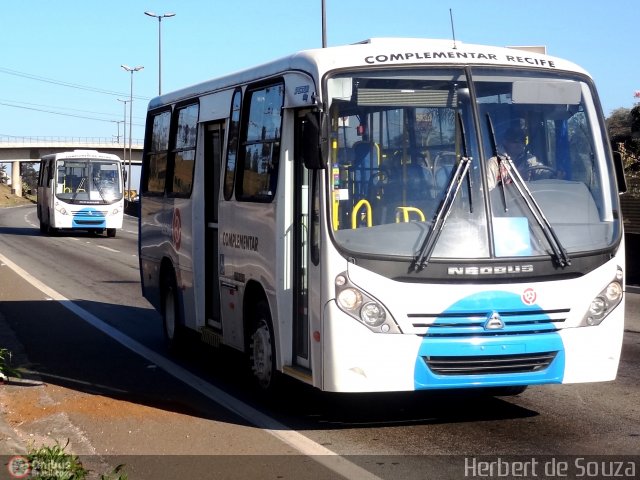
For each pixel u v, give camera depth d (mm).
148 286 13117
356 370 7027
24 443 7438
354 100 7348
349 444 7367
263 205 8477
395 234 7133
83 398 9203
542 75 7781
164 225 12086
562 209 7496
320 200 7199
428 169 7332
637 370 10336
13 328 13898
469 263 7109
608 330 7465
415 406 8664
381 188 7246
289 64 8133
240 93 9391
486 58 7688
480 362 7117
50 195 38469
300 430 7836
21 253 29234
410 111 7406
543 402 8797
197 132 10773
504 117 7555
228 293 9562
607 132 7949
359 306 7027
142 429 7980
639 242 19750
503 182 7355
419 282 7070
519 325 7172
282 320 8102
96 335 13336
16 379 10094
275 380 8477
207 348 12328
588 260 7406
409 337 7035
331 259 7074
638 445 7254
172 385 9859
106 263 25922
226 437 7660
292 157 8078
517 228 7266
